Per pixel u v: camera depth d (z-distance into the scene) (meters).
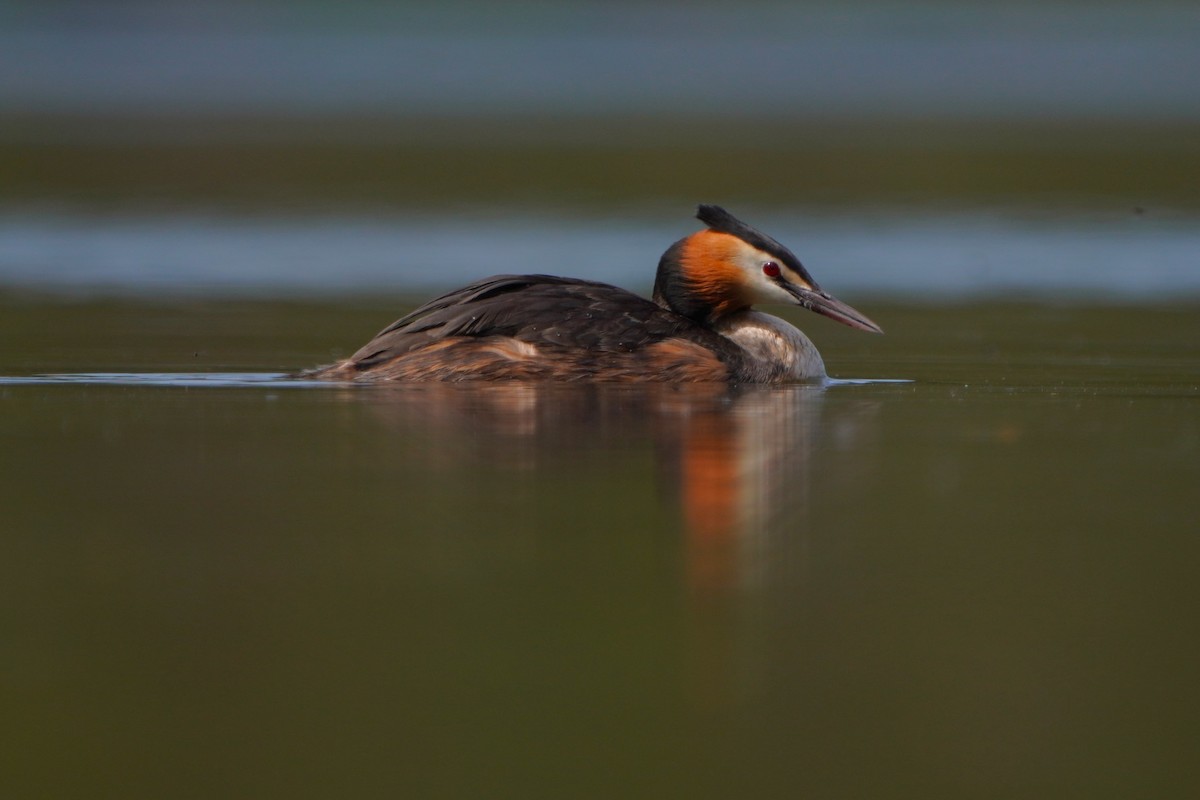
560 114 43.94
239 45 72.50
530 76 59.00
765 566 8.84
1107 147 35.34
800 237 24.16
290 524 9.41
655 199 28.08
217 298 18.78
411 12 87.38
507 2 89.25
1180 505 9.86
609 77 58.66
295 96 50.44
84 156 33.41
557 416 11.75
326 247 23.31
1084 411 12.29
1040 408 12.42
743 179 30.75
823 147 35.50
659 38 80.06
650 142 36.62
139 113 43.53
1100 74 59.62
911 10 87.06
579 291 13.01
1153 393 13.04
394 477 10.29
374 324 16.73
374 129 39.62
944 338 16.31
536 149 35.38
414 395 12.36
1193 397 12.87
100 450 10.91
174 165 32.34
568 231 24.72
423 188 29.53
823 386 13.31
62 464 10.54
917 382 13.59
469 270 21.38
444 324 12.83
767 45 74.38
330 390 12.68
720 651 7.80
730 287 13.51
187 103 47.31
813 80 57.34
